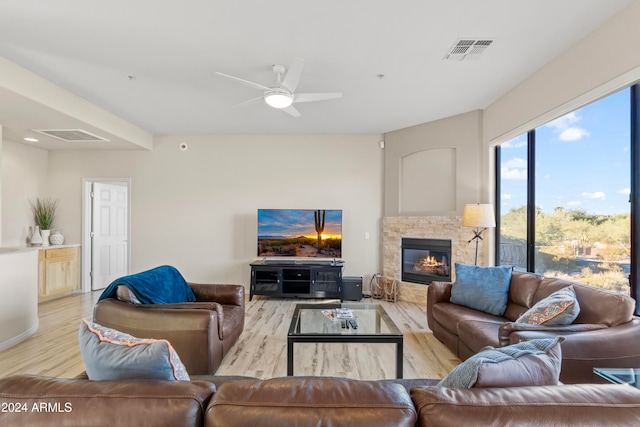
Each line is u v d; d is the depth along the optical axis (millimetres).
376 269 5586
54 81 3479
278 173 5625
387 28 2557
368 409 859
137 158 5617
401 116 4680
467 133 4527
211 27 2529
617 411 845
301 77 3395
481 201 4422
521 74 3371
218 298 3361
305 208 5602
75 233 5578
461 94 3896
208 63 3104
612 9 2346
